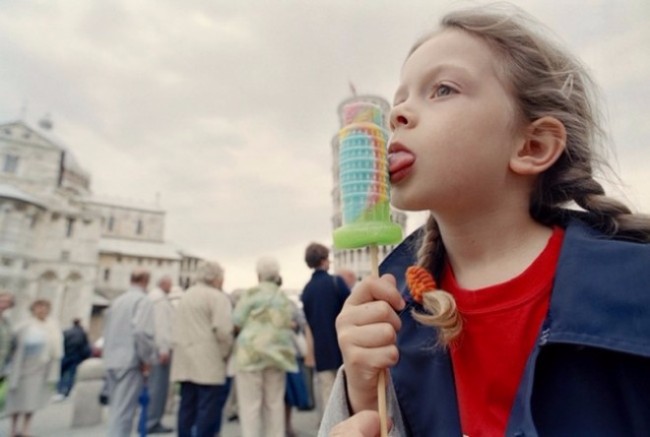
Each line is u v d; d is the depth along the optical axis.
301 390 4.71
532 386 0.61
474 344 0.74
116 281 48.06
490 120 0.71
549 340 0.62
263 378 3.80
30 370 5.16
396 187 0.75
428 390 0.80
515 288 0.72
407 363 0.85
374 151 0.79
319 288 4.06
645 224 0.76
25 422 5.12
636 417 0.57
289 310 3.95
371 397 0.80
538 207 0.80
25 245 33.66
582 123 0.85
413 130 0.73
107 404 5.53
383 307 0.74
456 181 0.69
